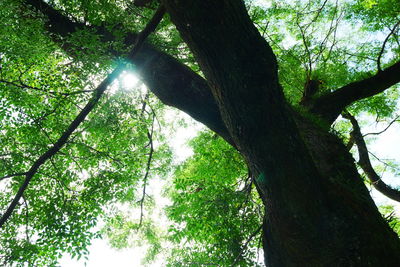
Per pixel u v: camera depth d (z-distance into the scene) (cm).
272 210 336
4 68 494
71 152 639
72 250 493
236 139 340
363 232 308
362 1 901
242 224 538
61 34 540
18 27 462
